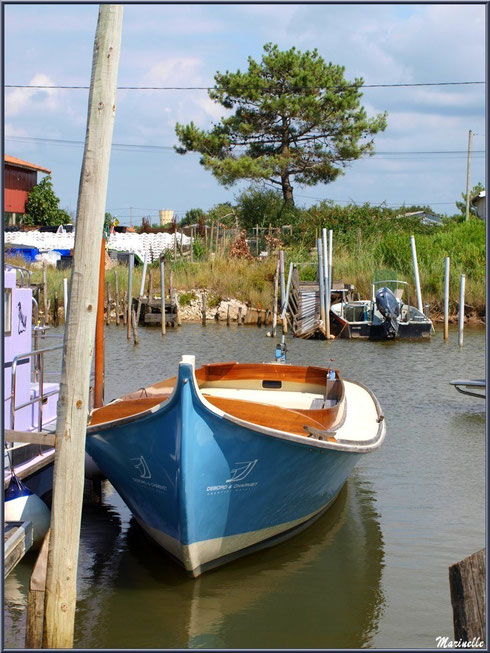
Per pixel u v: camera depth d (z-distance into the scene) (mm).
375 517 10078
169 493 7863
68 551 6477
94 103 6262
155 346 26953
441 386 19328
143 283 33750
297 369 12062
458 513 10172
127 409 8562
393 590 7996
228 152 46000
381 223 44969
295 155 45812
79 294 6332
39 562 6523
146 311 33844
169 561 8688
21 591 7996
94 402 11328
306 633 7133
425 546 9109
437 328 32719
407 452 13133
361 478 11734
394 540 9289
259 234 46438
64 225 49594
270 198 47750
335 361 23562
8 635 7035
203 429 7512
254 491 8227
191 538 7914
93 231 6312
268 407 8266
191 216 59000
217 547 8273
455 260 35219
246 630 7129
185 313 35219
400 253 36344
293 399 11750
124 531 9617
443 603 7730
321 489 9398
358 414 11562
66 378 6395
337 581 8180
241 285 36375
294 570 8492
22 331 9555
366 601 7719
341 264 36688
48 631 6469
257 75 44281
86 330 6375
